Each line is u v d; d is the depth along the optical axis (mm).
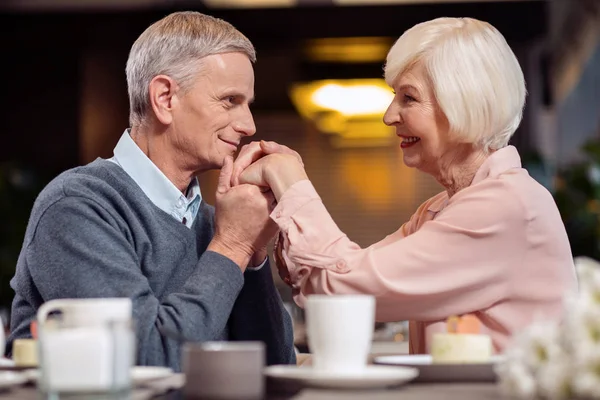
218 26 2400
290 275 2076
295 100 8867
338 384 1430
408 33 2123
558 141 10086
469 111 2047
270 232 2168
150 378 1477
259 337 2377
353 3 7707
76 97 8422
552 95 8656
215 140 2365
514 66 2098
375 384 1439
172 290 2293
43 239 2125
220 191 2219
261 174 2162
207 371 1327
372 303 1521
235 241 2154
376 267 1968
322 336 1498
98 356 1234
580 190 7262
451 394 1410
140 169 2348
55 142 8445
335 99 8734
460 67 2053
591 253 7137
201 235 2408
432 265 1973
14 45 8055
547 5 7465
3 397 1387
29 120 8438
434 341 1664
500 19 7465
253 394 1336
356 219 9312
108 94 8562
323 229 2023
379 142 9273
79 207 2133
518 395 1273
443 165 2154
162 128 2373
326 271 1999
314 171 9320
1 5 7980
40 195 2234
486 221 1976
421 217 2301
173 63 2350
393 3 7578
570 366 1216
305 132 9297
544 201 2025
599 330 1210
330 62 8461
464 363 1555
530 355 1271
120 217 2221
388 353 2781
